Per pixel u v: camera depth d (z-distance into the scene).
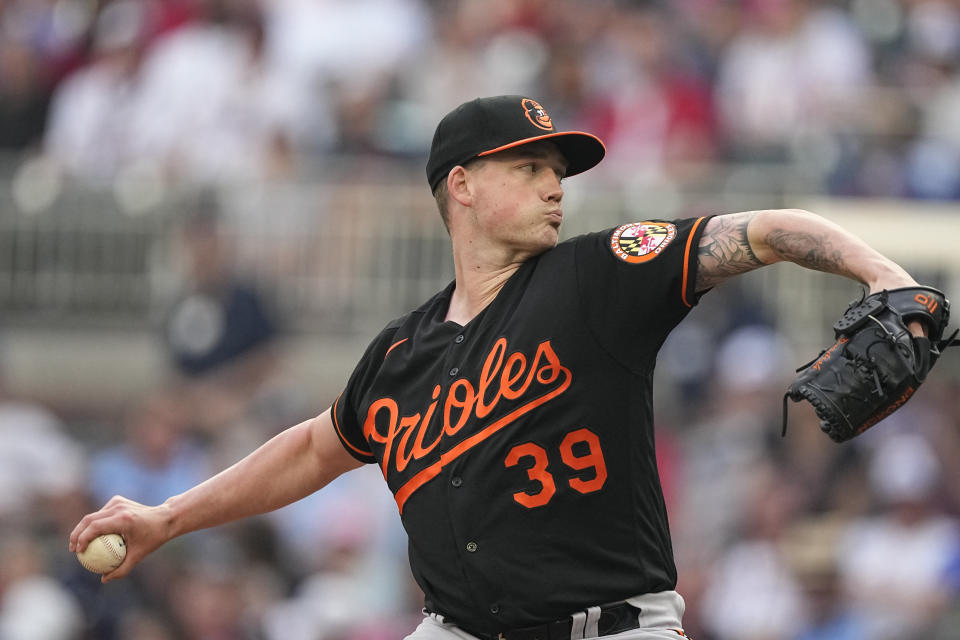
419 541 12.00
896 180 41.12
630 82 43.66
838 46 44.16
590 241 11.99
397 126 43.59
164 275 41.62
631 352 11.63
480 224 12.41
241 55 45.28
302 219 41.22
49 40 46.75
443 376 12.12
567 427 11.54
